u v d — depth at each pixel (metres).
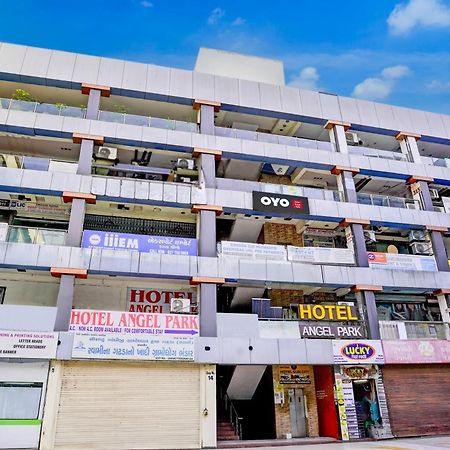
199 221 19.78
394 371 19.33
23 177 18.39
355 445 15.31
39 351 15.27
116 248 18.03
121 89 21.02
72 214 18.25
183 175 21.47
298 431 19.05
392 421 18.38
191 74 22.41
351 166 23.20
